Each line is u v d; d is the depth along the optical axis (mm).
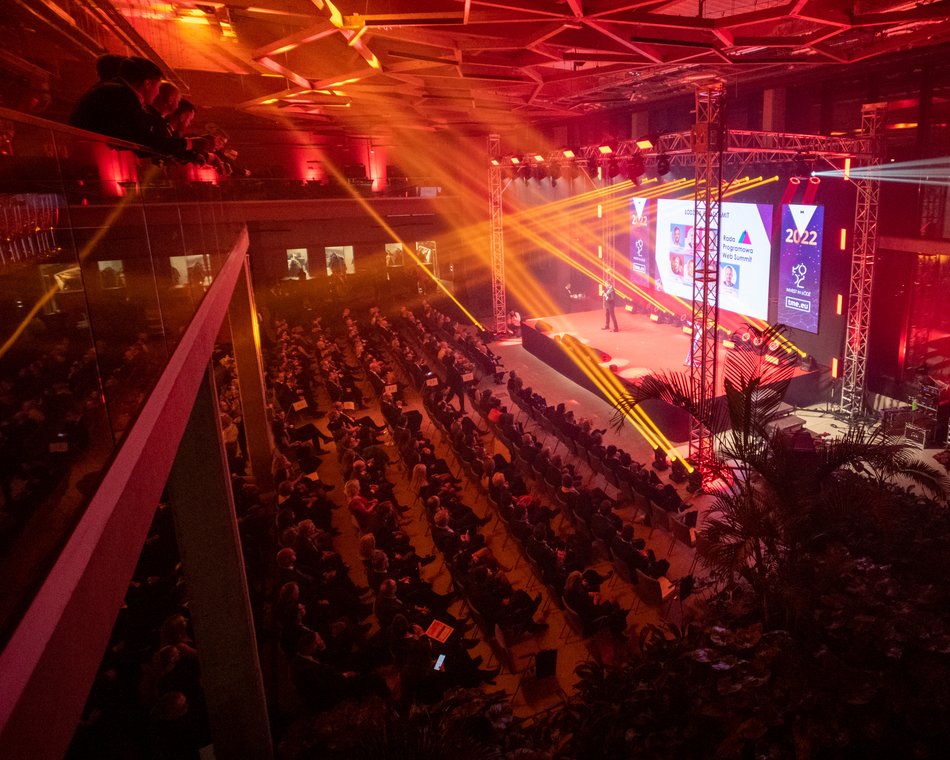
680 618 10414
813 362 19531
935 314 17516
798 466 8141
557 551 11109
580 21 10906
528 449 14781
